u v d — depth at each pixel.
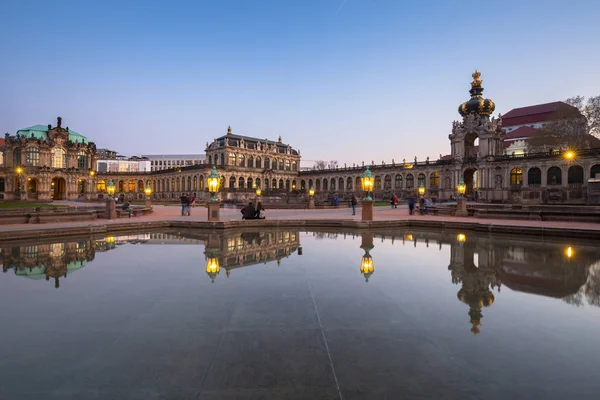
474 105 80.88
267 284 8.48
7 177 89.19
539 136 77.88
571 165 67.38
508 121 101.81
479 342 5.21
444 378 4.21
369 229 23.22
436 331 5.62
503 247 14.70
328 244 15.60
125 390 3.99
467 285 8.40
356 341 5.25
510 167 74.81
